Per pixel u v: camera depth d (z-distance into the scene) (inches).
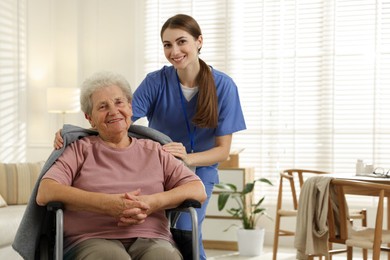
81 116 259.8
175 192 97.4
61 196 92.7
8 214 178.7
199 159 118.0
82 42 259.6
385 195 166.6
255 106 247.6
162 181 102.0
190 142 124.1
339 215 159.0
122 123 101.3
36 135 257.6
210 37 251.9
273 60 245.6
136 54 258.1
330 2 239.3
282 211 203.5
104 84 101.4
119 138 102.4
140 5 258.7
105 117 100.4
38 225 95.3
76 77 256.2
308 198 160.2
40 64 257.1
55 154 98.6
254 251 219.6
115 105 101.0
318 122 241.3
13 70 247.4
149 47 258.1
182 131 124.2
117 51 257.3
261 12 246.5
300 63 243.1
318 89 241.3
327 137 240.1
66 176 97.1
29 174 205.3
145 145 104.0
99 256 90.3
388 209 185.0
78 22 258.2
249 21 247.8
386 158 235.0
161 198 95.6
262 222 245.4
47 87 255.9
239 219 228.4
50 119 256.4
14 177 202.4
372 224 233.9
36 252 96.0
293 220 241.3
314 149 241.8
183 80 122.3
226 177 228.5
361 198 235.9
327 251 159.2
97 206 92.5
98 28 258.7
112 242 94.2
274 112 245.6
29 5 256.5
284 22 244.4
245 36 248.5
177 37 114.7
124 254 91.1
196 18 253.3
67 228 96.4
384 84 235.1
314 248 159.5
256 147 247.4
